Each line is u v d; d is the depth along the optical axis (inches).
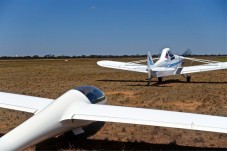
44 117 304.3
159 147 371.6
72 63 3257.9
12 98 410.9
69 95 349.7
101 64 1327.5
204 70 1143.6
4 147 259.0
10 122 505.4
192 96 772.6
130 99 746.2
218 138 410.9
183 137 415.8
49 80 1286.9
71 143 369.4
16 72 1831.9
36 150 348.5
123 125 474.9
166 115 322.3
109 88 970.7
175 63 1131.9
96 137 413.1
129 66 1278.3
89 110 337.4
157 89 930.1
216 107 631.2
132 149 361.7
